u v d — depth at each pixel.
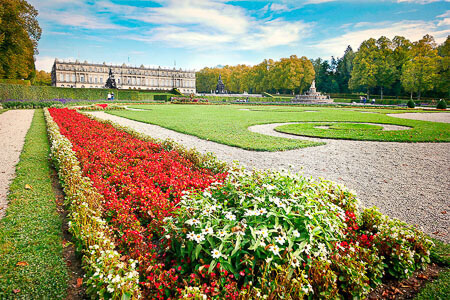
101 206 5.41
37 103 36.25
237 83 124.31
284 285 3.19
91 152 9.44
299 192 4.33
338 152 11.72
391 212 6.14
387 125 21.22
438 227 5.48
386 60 74.62
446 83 60.94
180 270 3.66
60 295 3.57
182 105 50.06
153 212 5.31
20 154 10.59
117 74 136.38
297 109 41.22
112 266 3.35
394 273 4.03
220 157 10.55
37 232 4.96
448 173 8.96
